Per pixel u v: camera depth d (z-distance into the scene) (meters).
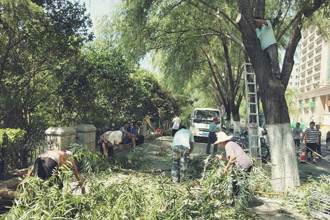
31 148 7.46
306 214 5.75
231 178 5.91
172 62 16.95
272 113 7.84
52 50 9.47
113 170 8.20
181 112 35.50
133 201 4.36
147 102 19.25
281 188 7.49
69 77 11.16
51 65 10.20
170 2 12.87
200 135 20.73
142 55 13.21
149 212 4.41
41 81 10.69
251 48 7.98
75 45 9.80
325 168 11.30
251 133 11.35
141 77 20.80
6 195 5.25
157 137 24.28
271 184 7.65
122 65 13.47
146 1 11.02
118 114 15.21
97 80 12.57
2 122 9.15
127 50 12.70
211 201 5.33
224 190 5.91
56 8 9.31
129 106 15.36
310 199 5.59
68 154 5.12
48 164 4.70
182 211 4.40
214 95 39.94
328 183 6.69
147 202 4.59
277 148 7.72
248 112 10.62
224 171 6.02
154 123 25.94
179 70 17.86
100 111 13.46
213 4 11.83
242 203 5.85
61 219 3.75
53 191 4.09
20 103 9.34
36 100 10.38
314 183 6.86
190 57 16.36
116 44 13.20
